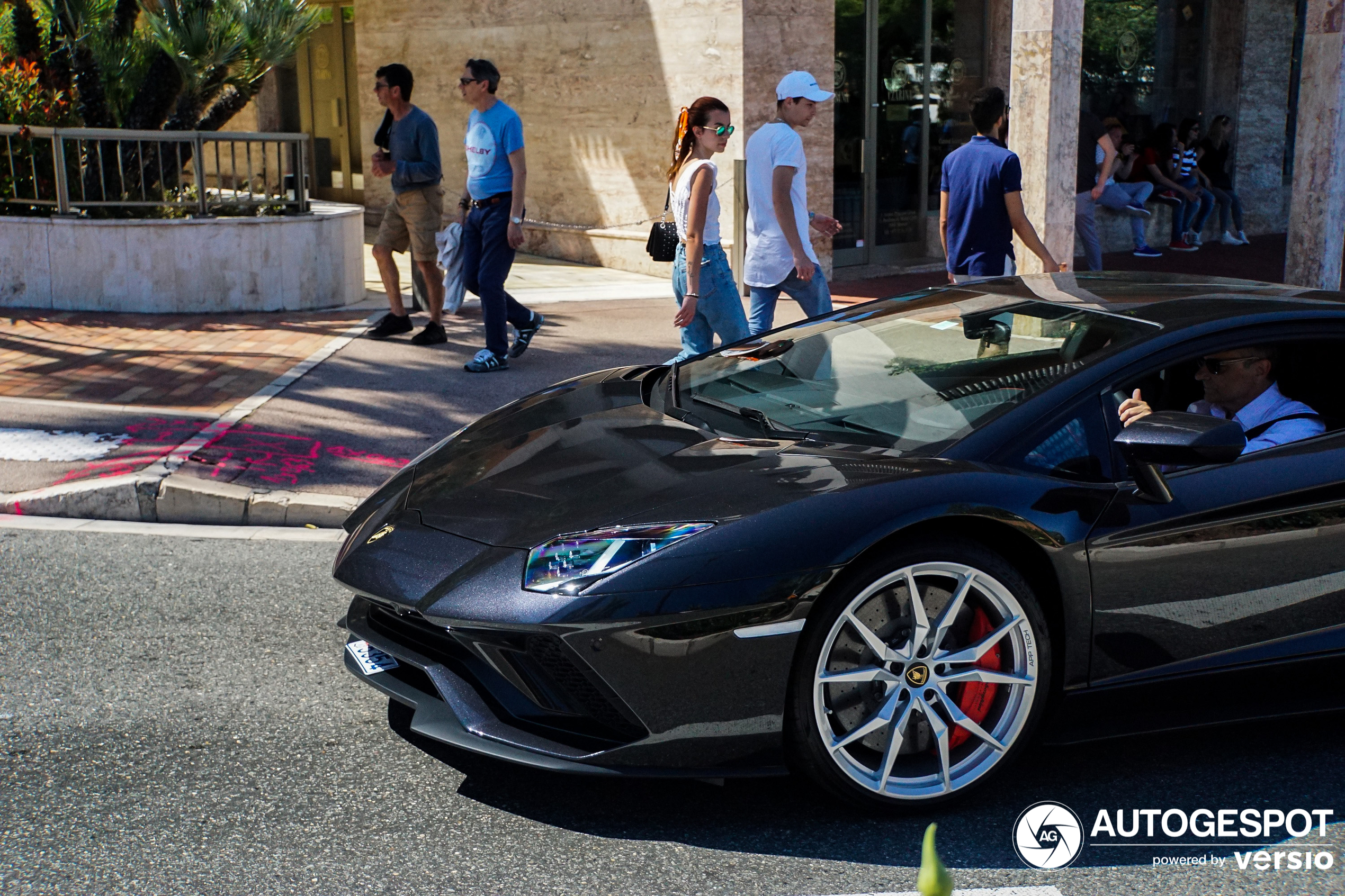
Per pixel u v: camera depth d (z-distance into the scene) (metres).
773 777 3.12
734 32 10.42
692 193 6.03
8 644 4.08
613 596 2.83
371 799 3.13
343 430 6.29
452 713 3.13
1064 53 7.00
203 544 5.12
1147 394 3.38
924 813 3.10
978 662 3.13
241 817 3.04
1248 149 15.78
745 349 4.24
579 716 2.94
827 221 6.63
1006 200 6.15
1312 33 9.27
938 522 3.03
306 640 4.16
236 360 7.66
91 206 9.07
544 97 12.29
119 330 8.48
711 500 3.03
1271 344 3.51
